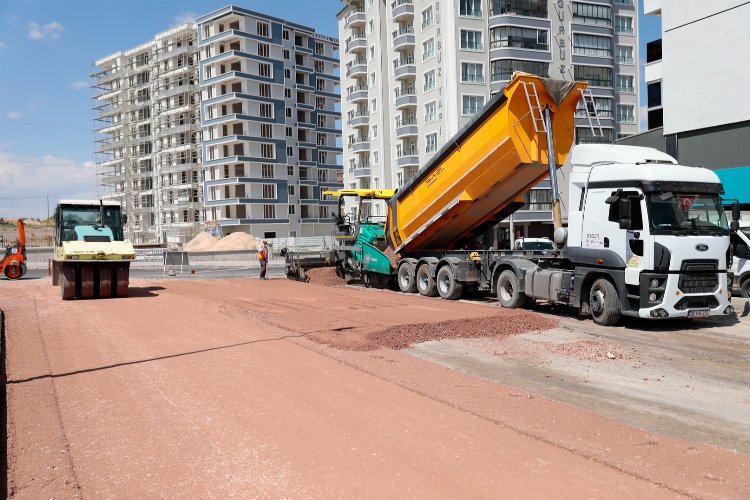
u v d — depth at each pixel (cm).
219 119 7225
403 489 430
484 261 1606
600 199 1220
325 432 553
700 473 460
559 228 1323
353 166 6481
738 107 2170
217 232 7175
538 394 718
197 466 480
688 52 2333
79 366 837
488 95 4994
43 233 8712
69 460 499
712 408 665
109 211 2020
